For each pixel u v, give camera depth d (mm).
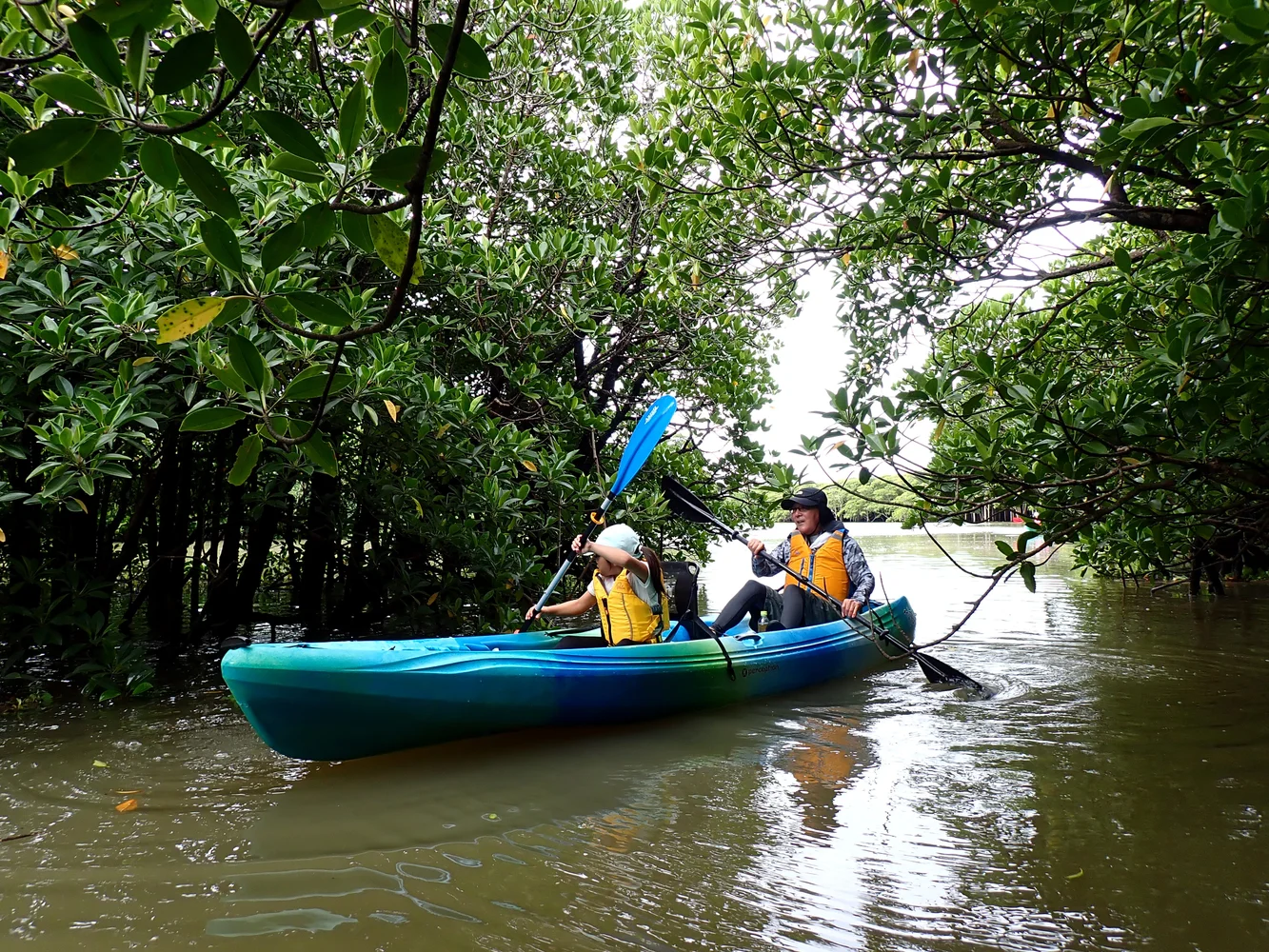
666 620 4805
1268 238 2277
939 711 4430
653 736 3990
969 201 4086
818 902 2320
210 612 6492
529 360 6414
